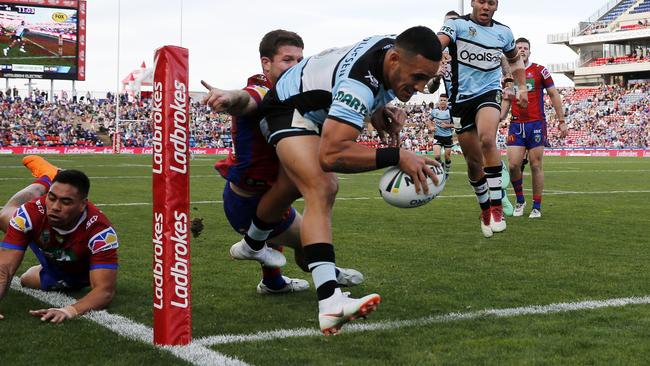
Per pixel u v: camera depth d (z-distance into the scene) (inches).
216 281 307.6
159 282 200.8
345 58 211.8
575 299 270.2
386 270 335.0
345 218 558.6
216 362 187.2
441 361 190.4
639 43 3683.6
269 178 252.4
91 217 251.8
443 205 669.3
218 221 534.0
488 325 229.9
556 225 519.5
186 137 196.1
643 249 402.6
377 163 201.5
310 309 255.1
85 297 246.8
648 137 2950.3
